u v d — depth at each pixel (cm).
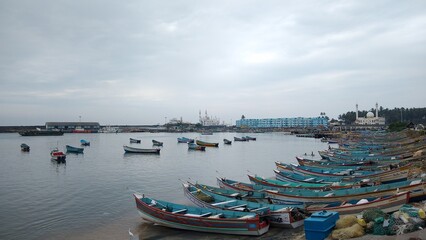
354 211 2572
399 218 2055
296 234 2508
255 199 3259
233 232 2625
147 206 3047
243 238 2583
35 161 8631
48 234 2889
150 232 2894
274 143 16412
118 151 11931
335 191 3100
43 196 4347
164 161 8594
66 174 6325
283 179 4447
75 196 4341
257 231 2525
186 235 2770
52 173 6469
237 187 3759
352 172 4647
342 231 2019
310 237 2088
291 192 3253
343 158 6731
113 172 6569
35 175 6206
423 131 10438
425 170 3931
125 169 7012
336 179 4169
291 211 2641
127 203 3941
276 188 3600
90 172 6588
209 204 3044
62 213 3528
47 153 10975
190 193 3416
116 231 2941
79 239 2745
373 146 9338
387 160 5644
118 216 3406
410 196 2503
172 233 2838
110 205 3853
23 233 2920
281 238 2461
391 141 10731
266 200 3216
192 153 11019
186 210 2934
